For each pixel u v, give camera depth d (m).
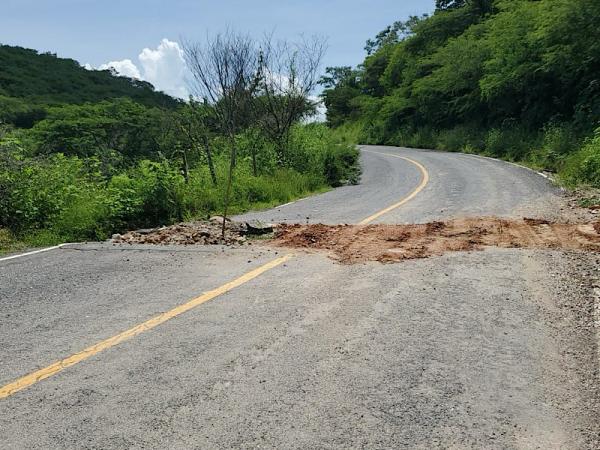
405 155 30.89
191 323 4.57
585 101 23.03
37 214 9.58
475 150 30.98
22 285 6.04
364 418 3.03
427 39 48.38
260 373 3.60
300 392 3.33
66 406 3.24
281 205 13.69
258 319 4.61
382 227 8.69
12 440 2.89
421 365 3.66
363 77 69.56
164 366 3.74
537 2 27.22
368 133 53.31
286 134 20.47
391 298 5.04
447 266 6.09
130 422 3.04
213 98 18.27
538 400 3.21
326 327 4.37
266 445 2.79
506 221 8.77
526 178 15.69
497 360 3.72
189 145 19.17
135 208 10.73
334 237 8.01
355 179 20.06
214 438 2.87
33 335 4.43
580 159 14.89
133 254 7.44
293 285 5.57
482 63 32.28
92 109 44.84
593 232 7.67
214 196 13.17
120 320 4.71
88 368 3.75
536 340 4.04
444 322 4.43
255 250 7.32
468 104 35.28
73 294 5.59
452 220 9.10
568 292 5.11
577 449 2.74
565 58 22.45
